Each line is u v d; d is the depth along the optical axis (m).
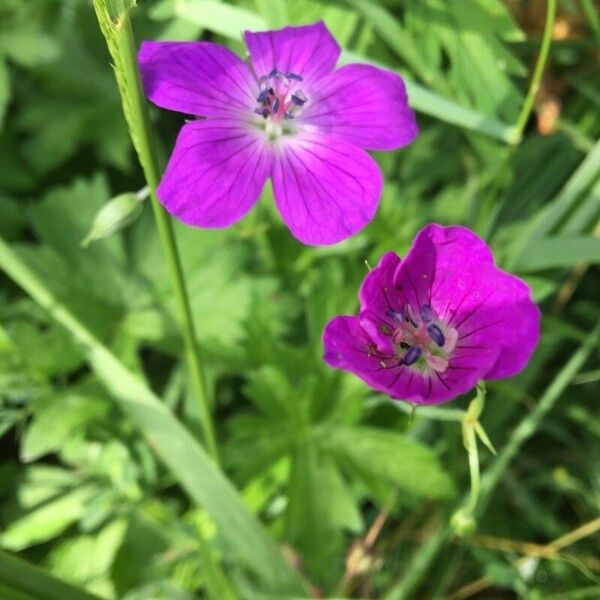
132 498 0.10
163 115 0.12
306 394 0.10
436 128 0.12
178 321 0.11
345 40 0.09
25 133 0.12
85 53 0.12
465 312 0.06
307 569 0.09
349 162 0.06
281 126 0.07
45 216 0.11
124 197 0.07
